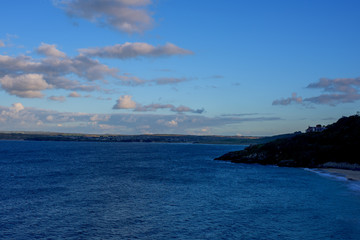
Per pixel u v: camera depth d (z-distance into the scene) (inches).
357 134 3919.8
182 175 3137.3
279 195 2030.0
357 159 3688.5
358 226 1336.1
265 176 3063.5
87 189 2240.4
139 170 3609.7
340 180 2704.2
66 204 1748.3
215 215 1530.5
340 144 3981.3
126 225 1366.9
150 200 1872.5
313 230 1288.1
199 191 2185.0
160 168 3887.8
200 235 1241.4
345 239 1177.4
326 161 3902.6
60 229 1306.6
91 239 1194.6
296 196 1990.7
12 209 1619.1
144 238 1208.8
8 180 2682.1
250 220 1440.7
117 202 1812.3
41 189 2223.2
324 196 1984.5
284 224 1375.5
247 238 1203.9
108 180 2719.0
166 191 2180.1
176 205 1742.1
